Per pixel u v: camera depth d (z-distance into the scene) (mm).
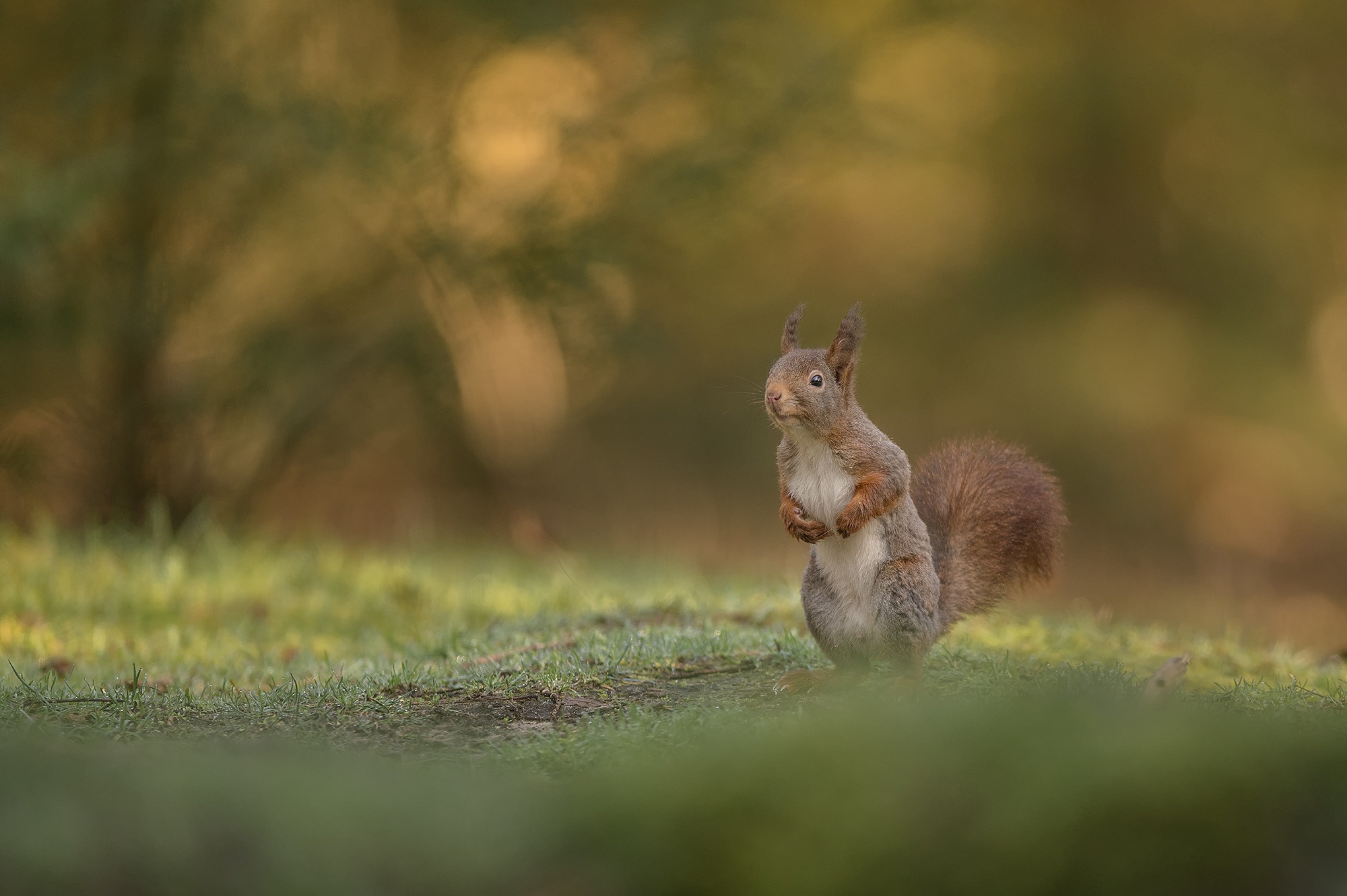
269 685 7105
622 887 3781
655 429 23906
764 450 23781
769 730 4867
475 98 17359
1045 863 3611
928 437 24391
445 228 15961
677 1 16750
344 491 21812
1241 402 24031
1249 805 3611
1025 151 25469
